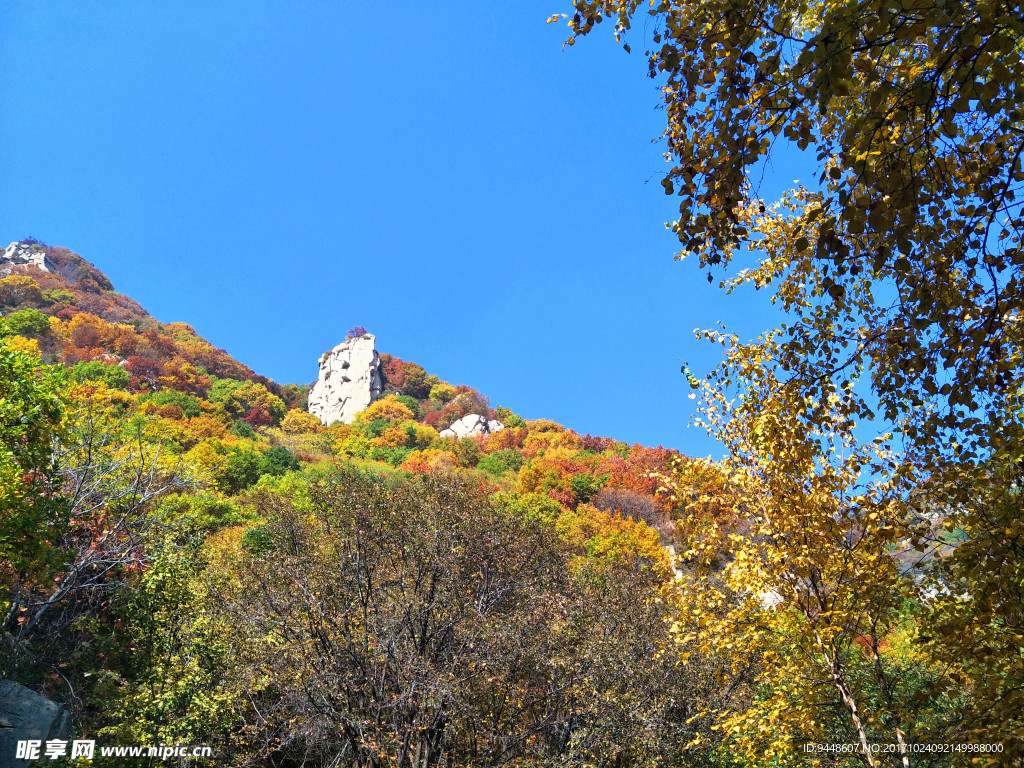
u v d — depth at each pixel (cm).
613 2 408
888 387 427
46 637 1280
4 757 959
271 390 10562
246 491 3494
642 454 6831
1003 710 409
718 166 362
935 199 346
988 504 425
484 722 1184
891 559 647
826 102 294
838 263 345
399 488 1519
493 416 11538
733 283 708
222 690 1146
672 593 828
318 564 1238
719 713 822
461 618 1176
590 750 1122
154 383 6794
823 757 727
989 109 297
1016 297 356
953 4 262
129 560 1342
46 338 6725
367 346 11669
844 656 738
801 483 709
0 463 945
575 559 1911
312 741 1151
